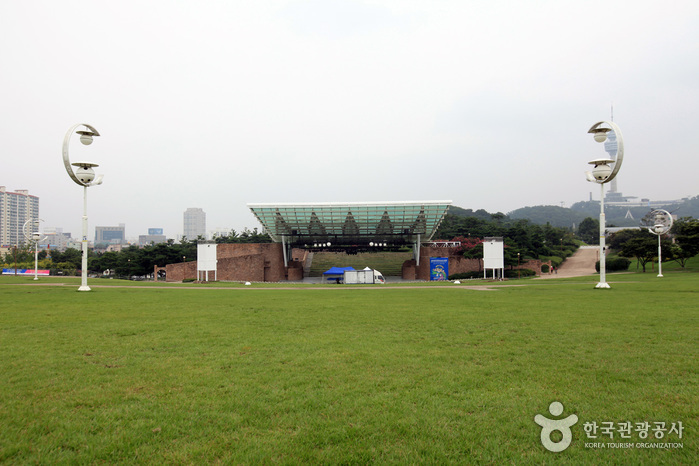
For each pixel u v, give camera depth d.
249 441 6.00
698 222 58.56
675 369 9.01
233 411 7.04
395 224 80.44
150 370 9.27
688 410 6.90
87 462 5.50
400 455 5.66
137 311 18.58
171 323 15.30
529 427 6.44
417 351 10.91
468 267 74.88
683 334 12.48
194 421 6.64
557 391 7.83
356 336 12.91
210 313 18.00
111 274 94.06
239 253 72.19
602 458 5.61
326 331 13.76
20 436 6.14
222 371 9.18
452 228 116.88
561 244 110.00
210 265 49.50
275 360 10.09
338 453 5.69
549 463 5.47
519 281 47.72
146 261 73.94
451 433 6.25
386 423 6.57
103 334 13.22
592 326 14.04
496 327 14.18
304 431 6.30
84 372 9.11
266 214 74.88
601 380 8.40
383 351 10.93
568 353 10.50
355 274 54.16
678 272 54.00
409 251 108.81
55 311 18.45
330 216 76.44
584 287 31.56
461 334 13.09
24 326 14.60
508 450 5.79
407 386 8.21
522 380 8.48
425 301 22.91
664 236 69.06
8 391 7.93
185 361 10.00
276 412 6.99
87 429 6.38
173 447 5.86
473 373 8.98
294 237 86.06
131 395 7.73
